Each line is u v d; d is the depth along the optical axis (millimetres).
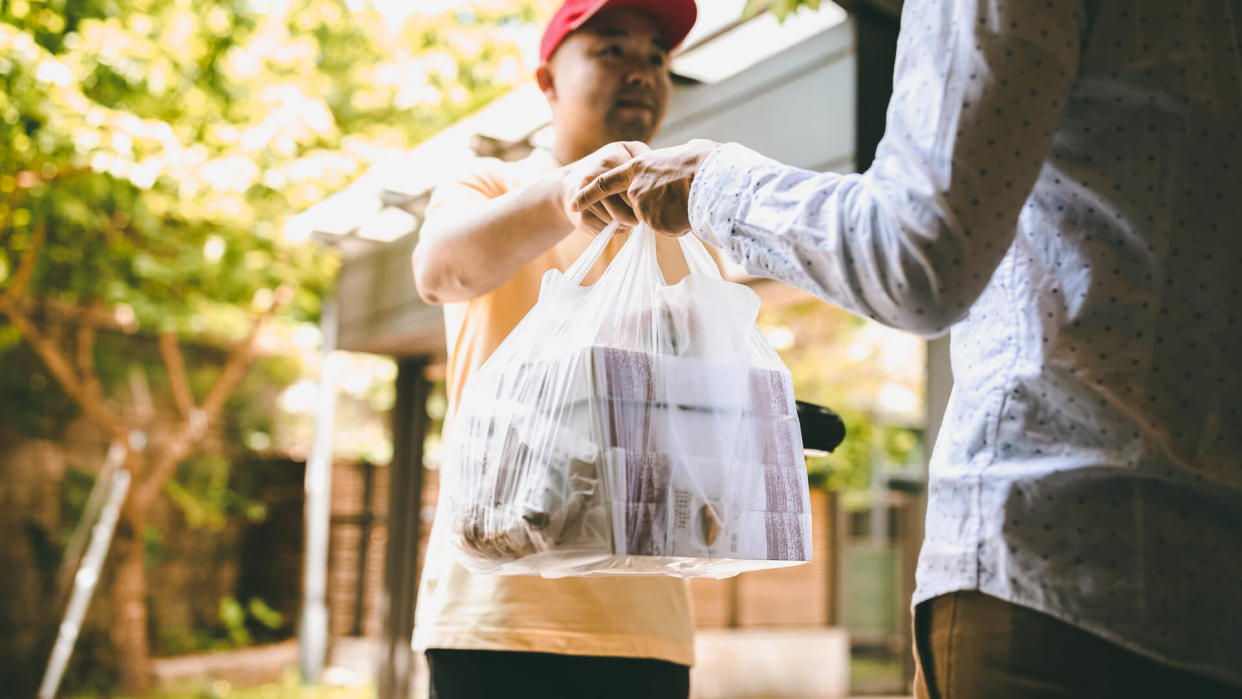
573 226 1434
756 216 992
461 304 1723
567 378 1208
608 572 1287
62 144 6395
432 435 11453
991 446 940
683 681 1712
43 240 7984
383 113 9820
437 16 10117
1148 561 868
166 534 10008
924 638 1016
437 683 1613
